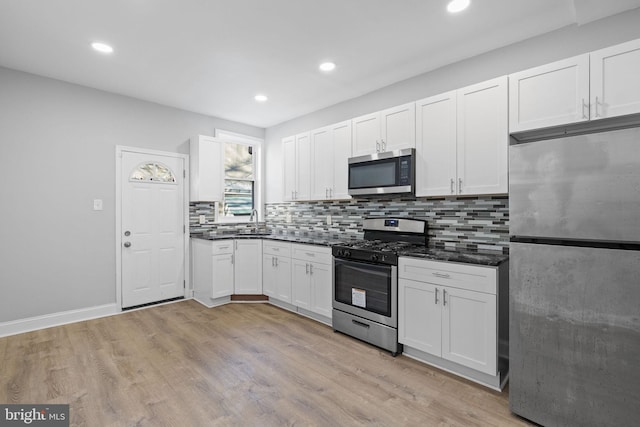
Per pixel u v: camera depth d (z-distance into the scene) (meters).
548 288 1.64
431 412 1.80
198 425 1.68
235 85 3.33
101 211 3.43
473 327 2.06
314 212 4.18
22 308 2.96
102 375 2.17
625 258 1.42
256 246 3.95
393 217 3.19
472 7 2.04
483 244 2.60
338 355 2.50
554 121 1.96
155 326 3.11
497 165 2.22
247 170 4.87
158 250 3.87
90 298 3.35
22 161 2.97
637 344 1.39
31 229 3.01
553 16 2.13
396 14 2.12
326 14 2.12
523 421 1.73
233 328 3.08
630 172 1.40
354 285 2.80
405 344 2.44
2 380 2.10
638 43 1.69
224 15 2.13
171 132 3.99
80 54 2.66
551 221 1.62
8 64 2.83
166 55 2.68
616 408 1.45
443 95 2.52
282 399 1.91
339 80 3.19
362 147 3.14
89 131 3.35
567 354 1.58
